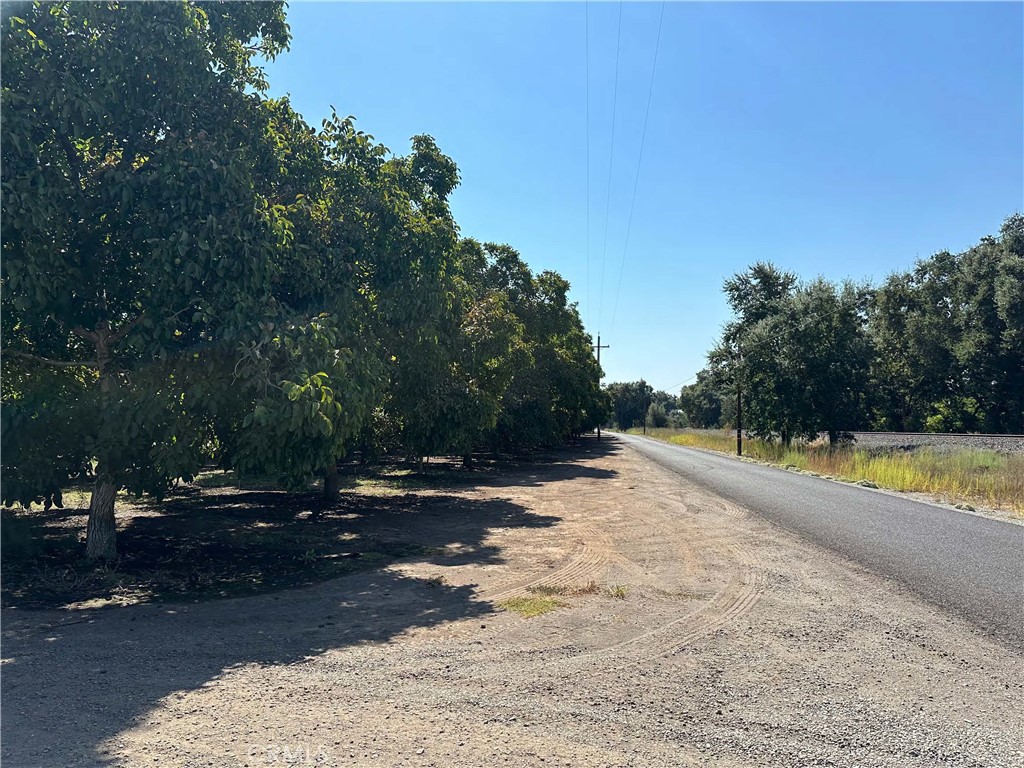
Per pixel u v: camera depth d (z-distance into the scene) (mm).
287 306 8094
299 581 7629
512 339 19828
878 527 11664
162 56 7078
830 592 7172
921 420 48219
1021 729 3875
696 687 4449
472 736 3662
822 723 3906
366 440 15539
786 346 35219
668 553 9391
